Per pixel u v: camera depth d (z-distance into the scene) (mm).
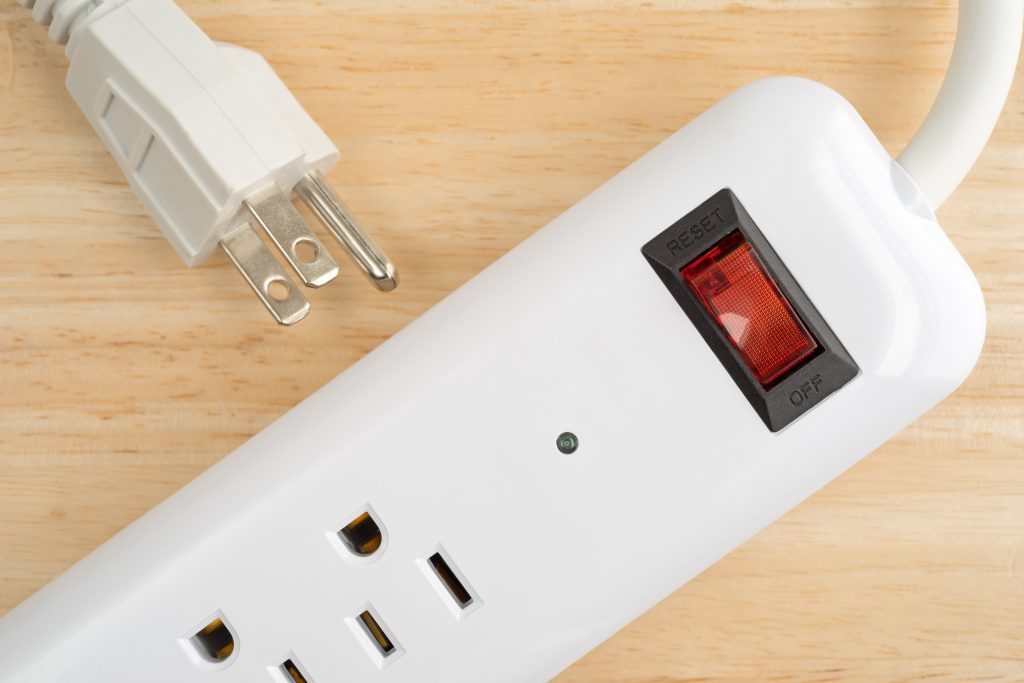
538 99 404
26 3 371
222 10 403
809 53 401
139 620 339
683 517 336
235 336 402
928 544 399
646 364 333
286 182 365
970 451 398
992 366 398
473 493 337
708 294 330
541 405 335
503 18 403
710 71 401
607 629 344
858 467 399
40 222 402
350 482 338
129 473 402
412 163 404
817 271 326
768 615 400
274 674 343
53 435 402
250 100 346
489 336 336
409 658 342
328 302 403
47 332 402
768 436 333
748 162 329
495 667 342
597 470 335
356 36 404
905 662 399
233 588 339
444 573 345
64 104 403
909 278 326
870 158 330
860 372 329
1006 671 398
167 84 341
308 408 348
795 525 400
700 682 400
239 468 345
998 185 399
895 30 400
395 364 342
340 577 340
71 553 402
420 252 404
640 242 334
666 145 343
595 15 402
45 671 337
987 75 341
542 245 343
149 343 402
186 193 354
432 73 404
